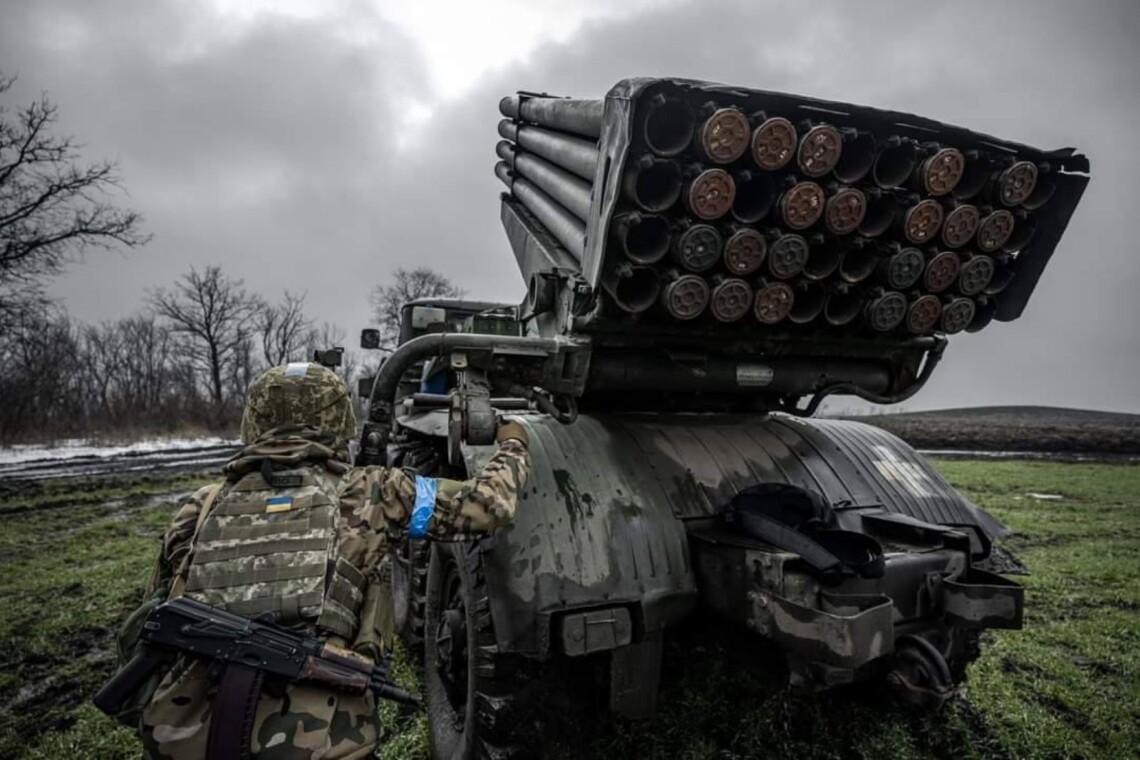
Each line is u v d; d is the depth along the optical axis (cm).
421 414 345
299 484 159
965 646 257
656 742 260
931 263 253
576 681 242
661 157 212
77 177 2148
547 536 231
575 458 261
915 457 329
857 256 254
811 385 304
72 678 390
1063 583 557
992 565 306
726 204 220
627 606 232
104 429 2234
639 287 243
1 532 783
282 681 139
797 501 247
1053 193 264
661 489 261
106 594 538
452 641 266
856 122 229
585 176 273
